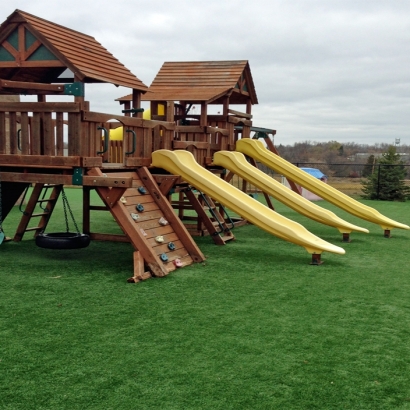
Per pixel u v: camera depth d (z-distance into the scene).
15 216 12.12
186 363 3.67
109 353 3.82
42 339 4.08
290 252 8.28
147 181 7.71
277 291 5.76
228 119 11.21
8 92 8.46
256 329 4.44
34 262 7.06
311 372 3.56
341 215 14.30
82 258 7.39
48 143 6.68
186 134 10.38
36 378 3.37
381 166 20.80
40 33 6.77
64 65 6.74
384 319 4.82
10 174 6.97
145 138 8.12
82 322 4.52
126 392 3.19
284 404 3.09
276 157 11.88
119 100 10.57
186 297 5.41
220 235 9.89
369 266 7.31
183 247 7.32
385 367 3.68
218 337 4.22
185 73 11.66
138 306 5.04
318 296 5.59
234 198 7.78
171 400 3.10
